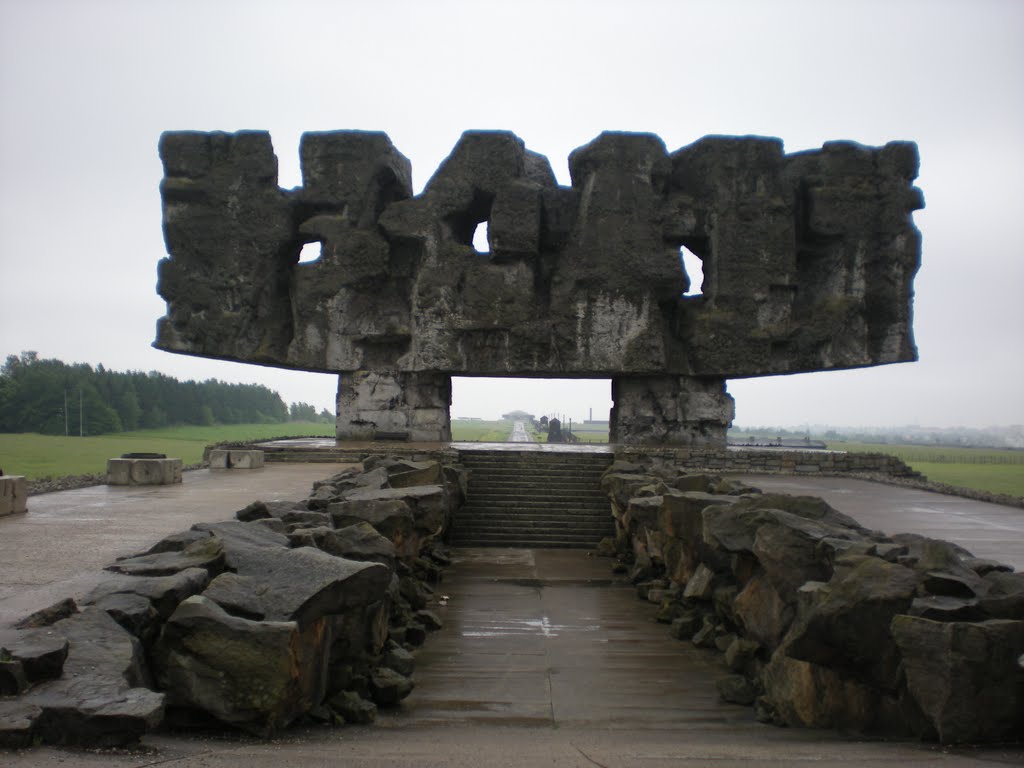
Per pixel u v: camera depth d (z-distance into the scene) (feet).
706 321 90.02
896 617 21.53
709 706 29.35
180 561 23.82
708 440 93.50
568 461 78.89
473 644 38.24
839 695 23.99
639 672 33.83
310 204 92.43
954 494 69.26
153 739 17.48
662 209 90.27
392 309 92.38
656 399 93.61
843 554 26.00
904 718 22.31
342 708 24.62
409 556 40.63
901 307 90.02
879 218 90.79
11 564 29.30
